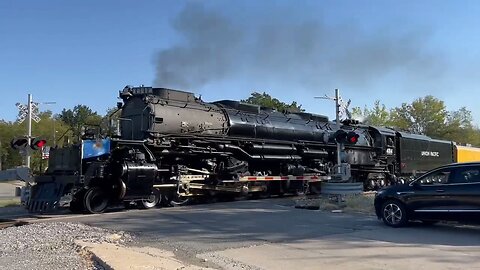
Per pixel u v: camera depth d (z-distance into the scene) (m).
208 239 9.63
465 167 10.66
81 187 14.30
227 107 20.06
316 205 15.55
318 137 23.50
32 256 7.81
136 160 15.12
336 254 8.05
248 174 19.08
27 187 14.95
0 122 61.06
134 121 16.45
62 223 11.70
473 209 10.22
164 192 16.55
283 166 21.30
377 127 27.58
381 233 10.34
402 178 28.31
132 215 13.65
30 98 30.50
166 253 8.16
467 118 69.31
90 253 7.68
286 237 9.84
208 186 17.52
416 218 11.04
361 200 15.92
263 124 20.52
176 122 16.77
